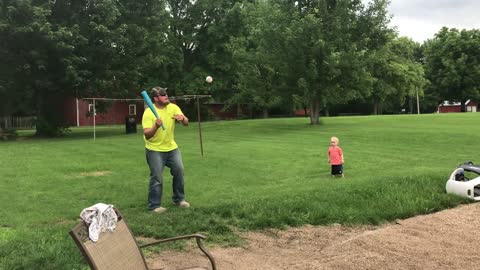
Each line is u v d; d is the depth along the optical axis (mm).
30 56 25188
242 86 37406
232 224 6555
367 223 6828
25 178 11070
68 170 12359
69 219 7145
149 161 7332
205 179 10773
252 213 6938
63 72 26453
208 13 43812
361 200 7801
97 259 3139
